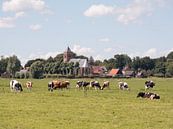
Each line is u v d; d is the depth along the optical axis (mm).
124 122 33531
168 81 159000
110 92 78188
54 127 30281
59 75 196125
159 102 55125
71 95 65938
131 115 38406
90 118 35688
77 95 66188
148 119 35656
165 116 38062
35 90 81562
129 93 75438
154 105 49688
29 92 73812
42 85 104688
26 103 49188
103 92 77812
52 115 37469
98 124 32188
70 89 87188
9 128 29562
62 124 31906
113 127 30734
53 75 195375
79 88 91562
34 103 49406
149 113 40375
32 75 194625
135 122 33625
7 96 61781
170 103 53594
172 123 33406
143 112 41156
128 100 57344
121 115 38188
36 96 62062
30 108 43312
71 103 50125
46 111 40688
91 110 42188
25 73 196125
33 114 38031
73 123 32531
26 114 37938
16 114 37781
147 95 63938
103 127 30641
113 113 39781
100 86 93938
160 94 74438
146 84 96375
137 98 62344
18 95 64375
